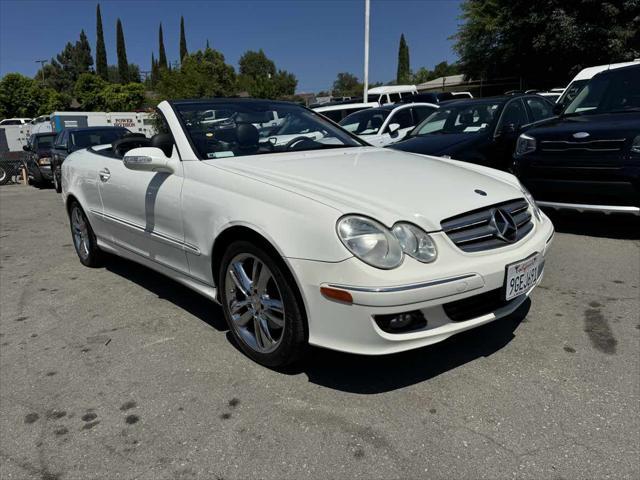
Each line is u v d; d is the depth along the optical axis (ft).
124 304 13.19
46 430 8.07
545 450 7.03
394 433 7.52
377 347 7.77
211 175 10.10
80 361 10.23
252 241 8.93
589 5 70.38
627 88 18.25
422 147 21.16
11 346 11.12
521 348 9.79
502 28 81.10
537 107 24.71
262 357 9.41
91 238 15.75
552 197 16.69
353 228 7.72
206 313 12.32
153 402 8.64
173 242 10.99
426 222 8.04
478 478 6.60
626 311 11.23
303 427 7.77
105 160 14.17
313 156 11.16
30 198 38.11
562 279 13.32
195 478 6.87
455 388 8.57
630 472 6.57
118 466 7.18
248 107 12.80
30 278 16.01
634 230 17.28
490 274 8.21
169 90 100.68
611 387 8.40
